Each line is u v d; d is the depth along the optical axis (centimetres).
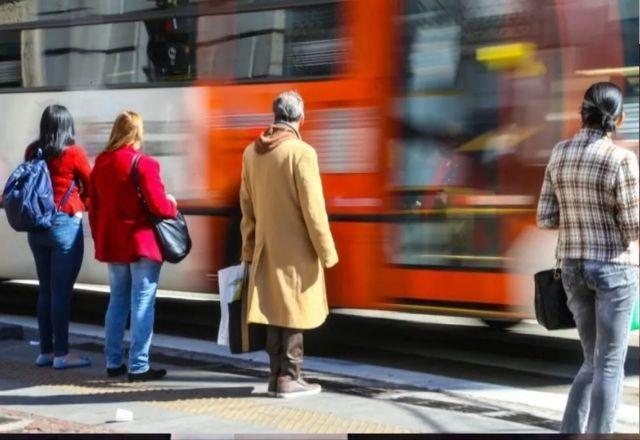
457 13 858
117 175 782
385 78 874
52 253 842
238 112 948
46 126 830
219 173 962
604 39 835
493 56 847
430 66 864
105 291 1277
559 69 831
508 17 843
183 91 983
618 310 606
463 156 855
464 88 855
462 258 852
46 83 1086
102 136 1041
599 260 602
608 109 607
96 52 1047
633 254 608
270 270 742
